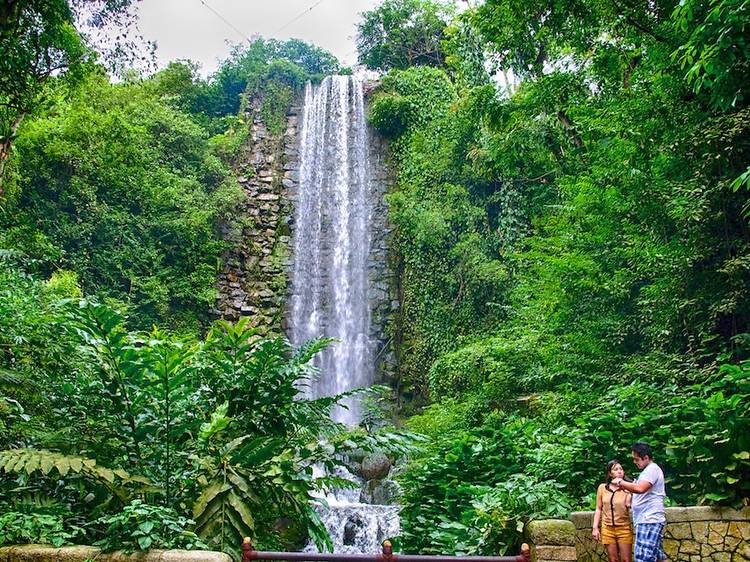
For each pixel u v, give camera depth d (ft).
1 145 31.07
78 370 18.76
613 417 18.37
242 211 68.95
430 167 66.08
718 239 23.27
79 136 55.98
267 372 18.15
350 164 72.79
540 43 39.93
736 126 21.74
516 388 39.32
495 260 56.44
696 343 24.25
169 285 60.18
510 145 44.73
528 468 18.79
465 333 57.93
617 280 28.99
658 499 13.61
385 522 35.22
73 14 34.09
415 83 73.20
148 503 14.85
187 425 15.84
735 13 18.69
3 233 43.21
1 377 16.49
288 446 17.03
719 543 14.11
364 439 17.25
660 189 26.55
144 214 61.26
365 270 67.62
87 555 12.33
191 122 67.31
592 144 35.17
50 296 27.66
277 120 74.23
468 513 17.75
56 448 15.38
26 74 28.45
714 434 14.67
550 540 13.64
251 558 11.59
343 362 64.49
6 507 13.89
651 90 28.09
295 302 66.59
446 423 40.63
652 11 30.25
